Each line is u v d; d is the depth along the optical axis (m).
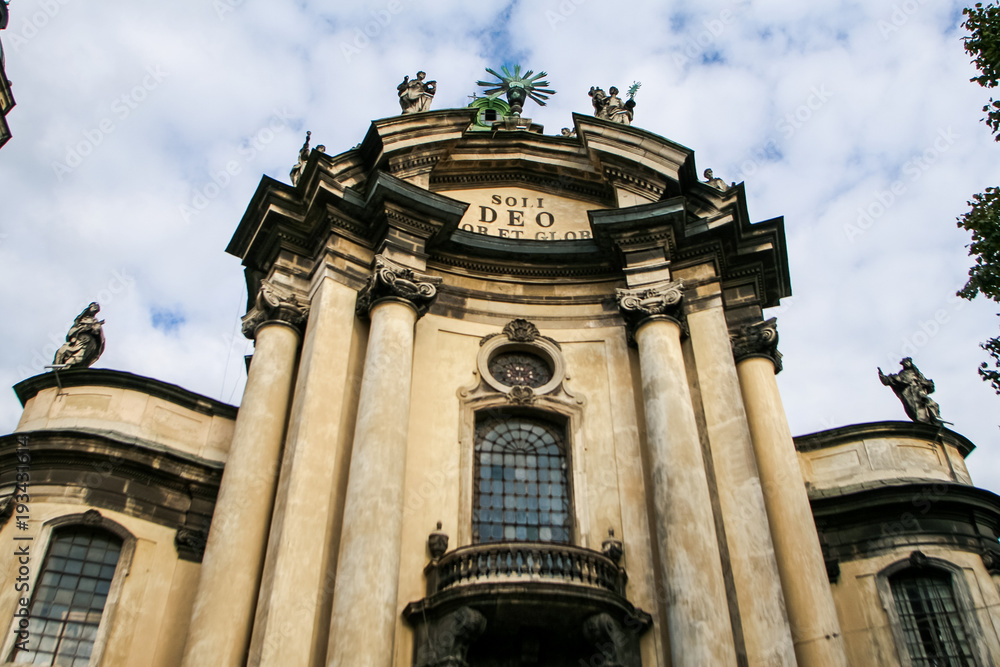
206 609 12.76
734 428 15.45
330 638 12.05
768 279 18.94
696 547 13.47
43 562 14.16
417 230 17.11
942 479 17.78
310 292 16.66
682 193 19.19
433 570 14.09
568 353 17.50
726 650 12.62
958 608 15.95
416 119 18.25
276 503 13.70
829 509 17.20
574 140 19.86
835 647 13.39
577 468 15.94
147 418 16.27
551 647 13.85
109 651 13.72
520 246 18.19
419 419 16.05
